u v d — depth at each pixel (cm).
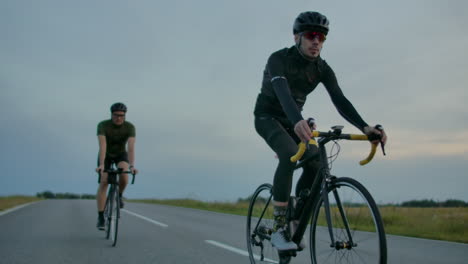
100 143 727
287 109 325
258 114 408
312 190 346
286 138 375
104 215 764
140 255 554
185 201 2377
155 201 2653
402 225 1046
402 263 511
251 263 469
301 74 383
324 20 369
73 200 2616
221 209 1762
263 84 401
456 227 905
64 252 573
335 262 313
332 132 317
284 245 361
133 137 752
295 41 383
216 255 555
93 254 559
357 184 292
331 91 392
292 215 375
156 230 861
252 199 473
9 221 1027
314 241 340
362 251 284
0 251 579
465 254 581
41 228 870
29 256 541
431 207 1329
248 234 475
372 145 330
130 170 710
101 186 767
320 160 334
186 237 746
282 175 367
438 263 511
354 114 369
